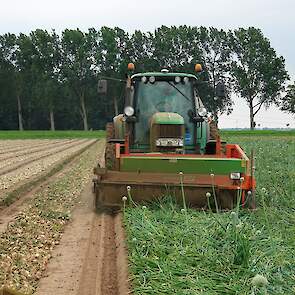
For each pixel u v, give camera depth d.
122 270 6.68
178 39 76.62
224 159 10.50
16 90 85.38
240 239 6.55
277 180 13.50
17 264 7.02
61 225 9.58
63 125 87.56
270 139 42.53
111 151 11.55
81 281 6.54
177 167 10.55
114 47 76.62
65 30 78.75
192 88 12.40
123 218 9.41
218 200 10.45
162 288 5.73
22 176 16.36
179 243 7.37
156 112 12.22
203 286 5.73
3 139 52.06
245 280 5.82
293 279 5.77
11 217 10.23
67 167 20.53
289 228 8.16
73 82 78.69
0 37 90.19
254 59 75.75
